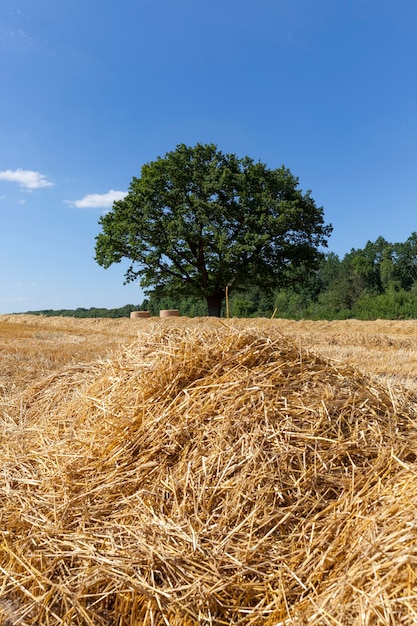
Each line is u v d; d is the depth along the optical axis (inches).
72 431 136.0
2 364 302.4
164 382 127.9
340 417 115.8
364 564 74.4
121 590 81.4
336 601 71.1
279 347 137.1
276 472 100.9
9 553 92.9
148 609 78.0
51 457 126.9
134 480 107.0
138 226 1210.6
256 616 76.6
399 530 78.2
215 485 100.6
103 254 1296.8
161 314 1102.4
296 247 1248.8
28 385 233.6
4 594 84.6
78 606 78.7
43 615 79.3
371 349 443.5
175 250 1280.8
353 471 100.4
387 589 68.7
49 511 106.7
